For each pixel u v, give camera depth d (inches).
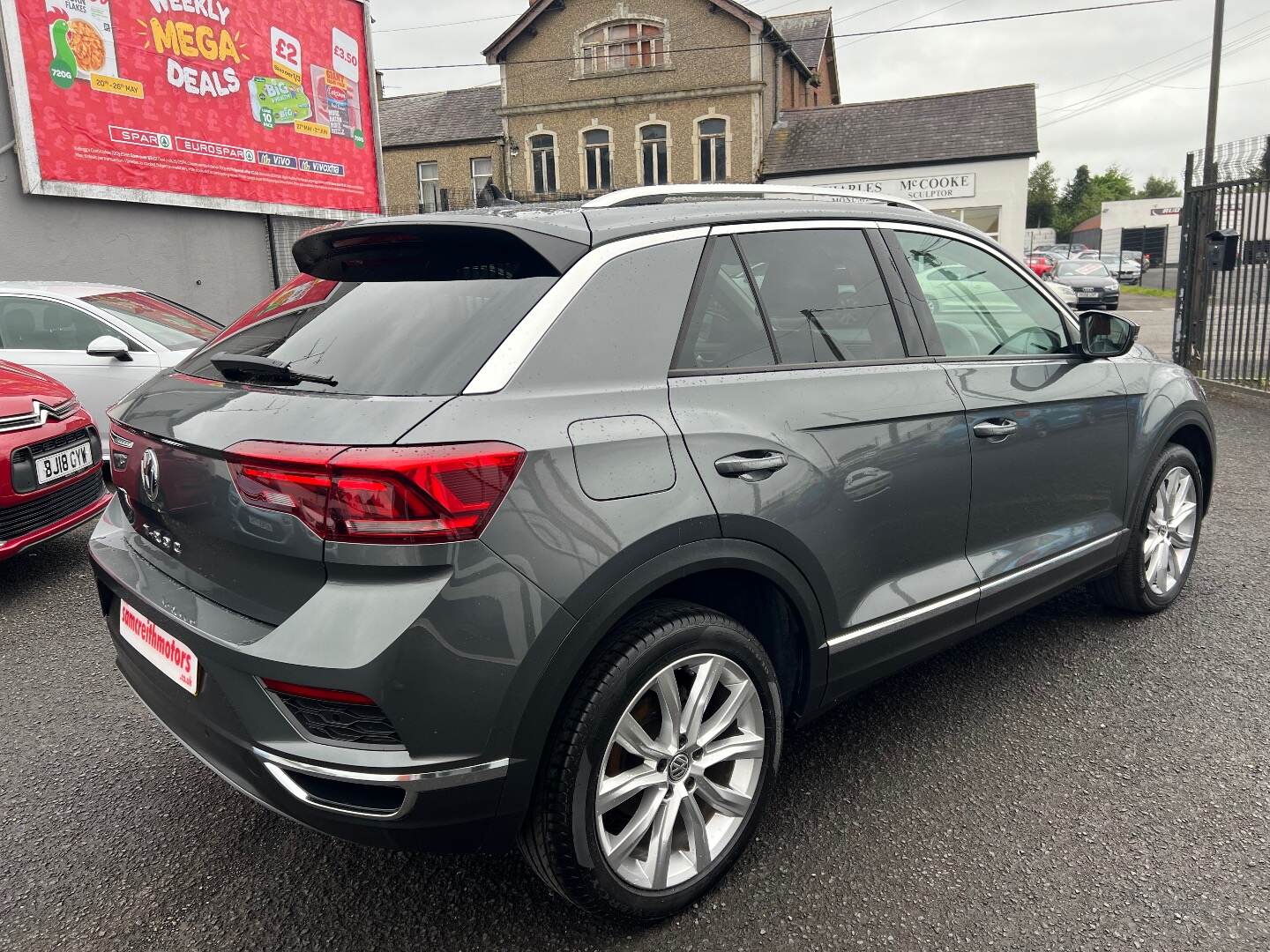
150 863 97.3
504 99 1257.4
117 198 418.0
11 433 167.9
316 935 86.4
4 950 84.4
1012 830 99.9
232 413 78.7
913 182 1152.8
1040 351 129.1
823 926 86.2
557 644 73.2
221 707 76.0
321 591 70.4
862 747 117.9
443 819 72.6
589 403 78.3
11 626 161.9
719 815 91.2
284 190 513.3
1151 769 111.4
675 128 1204.5
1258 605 161.6
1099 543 136.9
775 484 88.7
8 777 113.5
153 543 89.2
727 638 85.7
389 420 70.8
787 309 98.0
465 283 84.5
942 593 109.9
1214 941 82.7
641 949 83.7
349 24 555.2
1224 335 407.2
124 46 414.9
